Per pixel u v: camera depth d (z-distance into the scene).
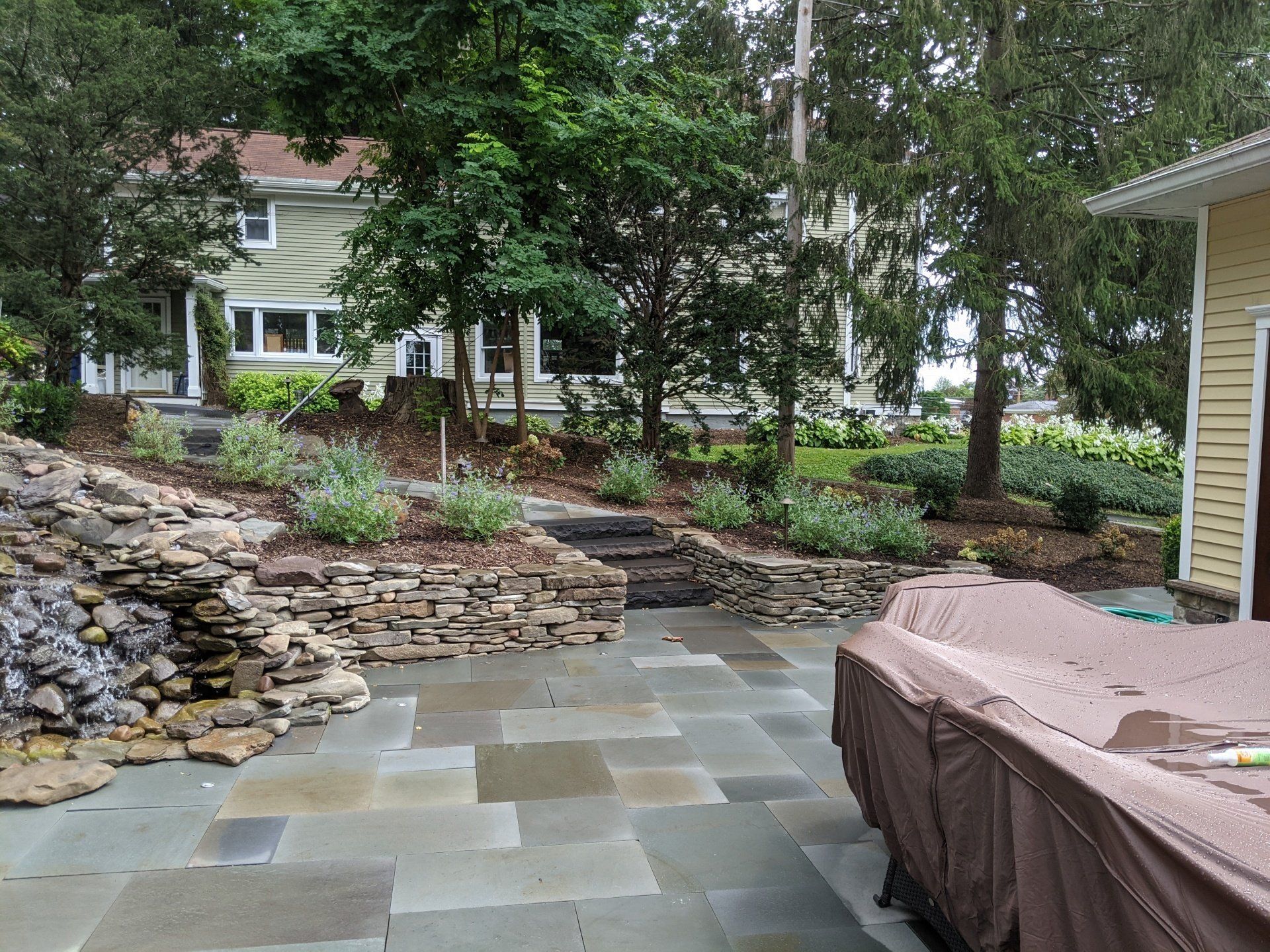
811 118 11.57
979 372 12.25
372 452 8.99
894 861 2.86
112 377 16.86
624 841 3.35
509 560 6.44
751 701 5.04
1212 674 2.57
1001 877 1.99
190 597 4.77
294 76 8.73
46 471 5.91
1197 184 5.66
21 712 4.05
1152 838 1.50
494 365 10.84
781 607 6.91
